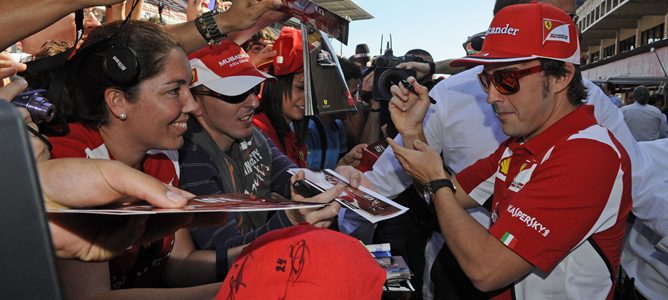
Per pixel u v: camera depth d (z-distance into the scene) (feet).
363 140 11.25
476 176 6.69
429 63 9.75
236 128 6.37
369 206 5.14
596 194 4.72
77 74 4.17
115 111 4.23
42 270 1.09
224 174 6.13
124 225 2.72
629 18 119.03
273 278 2.90
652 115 29.91
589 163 4.75
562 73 5.17
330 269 2.85
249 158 6.92
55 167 2.09
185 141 5.81
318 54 6.88
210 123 6.35
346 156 10.20
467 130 7.79
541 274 5.38
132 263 4.51
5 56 4.43
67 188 2.08
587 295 5.23
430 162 5.82
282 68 8.41
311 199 4.75
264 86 8.64
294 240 3.03
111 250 2.71
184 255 5.02
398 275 5.83
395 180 7.95
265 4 5.29
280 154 7.77
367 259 3.08
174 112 4.37
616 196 4.87
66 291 3.54
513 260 4.92
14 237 1.06
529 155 5.30
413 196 8.14
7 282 1.07
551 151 4.99
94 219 2.60
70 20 6.97
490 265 4.99
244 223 6.17
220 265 4.79
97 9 9.00
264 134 7.93
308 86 6.59
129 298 3.76
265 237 3.21
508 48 5.25
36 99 3.63
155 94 4.26
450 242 5.38
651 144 7.93
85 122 4.26
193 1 8.32
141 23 4.47
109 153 4.42
